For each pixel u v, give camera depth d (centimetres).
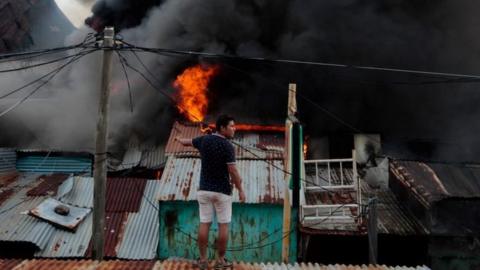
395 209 1299
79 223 1225
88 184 1413
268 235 1200
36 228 1168
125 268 509
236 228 1206
